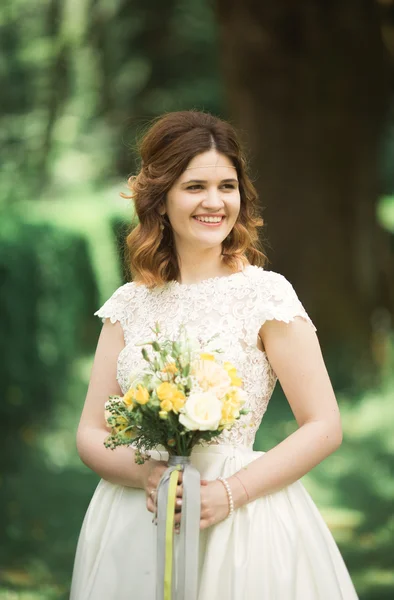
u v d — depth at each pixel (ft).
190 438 12.15
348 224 55.57
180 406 11.69
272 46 52.80
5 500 30.78
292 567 12.57
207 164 12.93
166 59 76.79
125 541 13.04
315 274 55.06
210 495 12.28
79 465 36.04
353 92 54.44
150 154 13.29
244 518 12.57
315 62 53.47
